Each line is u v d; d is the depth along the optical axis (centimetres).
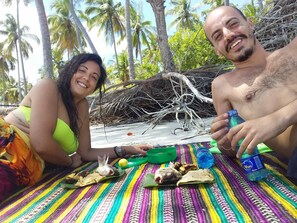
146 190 79
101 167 92
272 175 78
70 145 110
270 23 243
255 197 66
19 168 87
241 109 81
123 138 196
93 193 80
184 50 574
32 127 94
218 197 69
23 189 90
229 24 80
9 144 87
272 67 77
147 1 316
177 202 68
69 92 107
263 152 102
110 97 299
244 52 79
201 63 576
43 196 82
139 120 277
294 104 67
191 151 121
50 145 95
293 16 230
